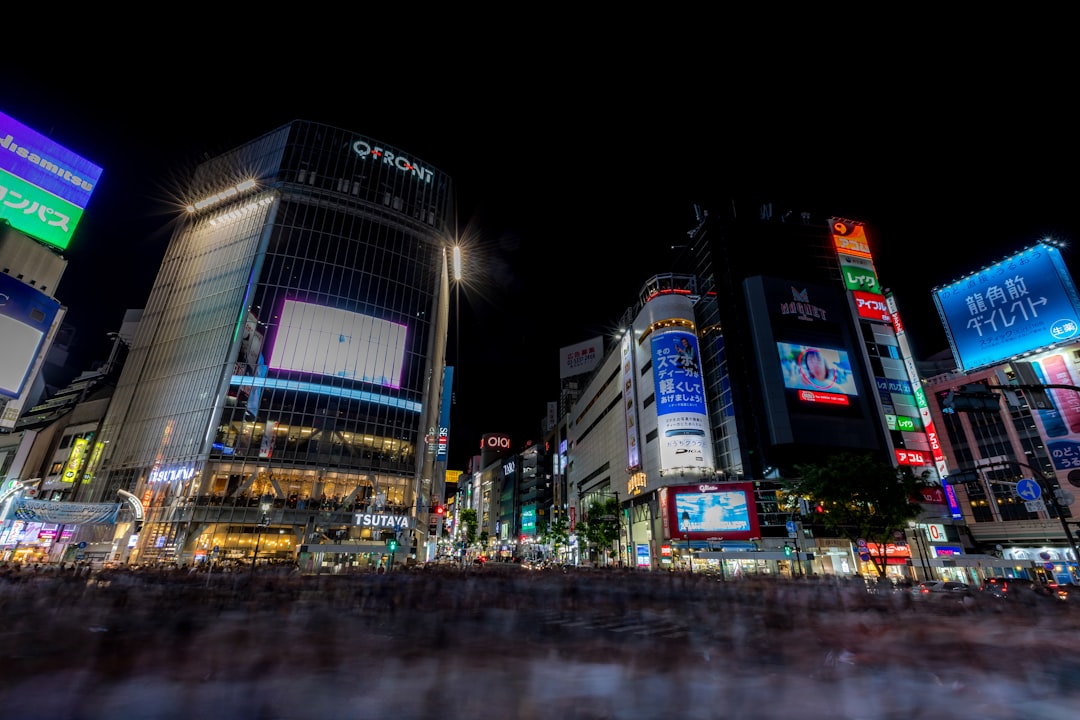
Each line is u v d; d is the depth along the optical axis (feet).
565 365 455.22
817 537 192.44
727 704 24.45
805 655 37.47
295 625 49.42
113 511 159.12
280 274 236.22
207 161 290.35
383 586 105.81
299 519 196.85
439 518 265.34
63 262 186.60
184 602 66.49
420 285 269.44
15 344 159.43
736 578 163.02
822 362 216.95
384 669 31.27
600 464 330.13
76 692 24.64
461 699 24.85
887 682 29.14
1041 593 102.06
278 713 22.07
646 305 260.62
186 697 24.22
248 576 120.47
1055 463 198.49
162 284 263.90
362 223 263.90
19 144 173.99
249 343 219.61
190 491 192.65
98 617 50.31
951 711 23.58
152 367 238.68
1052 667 33.55
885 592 106.11
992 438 218.18
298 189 255.29
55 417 280.72
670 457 223.30
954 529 205.87
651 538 235.61
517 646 40.57
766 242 245.04
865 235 252.62
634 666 33.14
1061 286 205.57
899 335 235.40
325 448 215.51
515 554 488.85
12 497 145.59
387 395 237.66
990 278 225.97
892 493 135.03
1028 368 48.62
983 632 50.11
